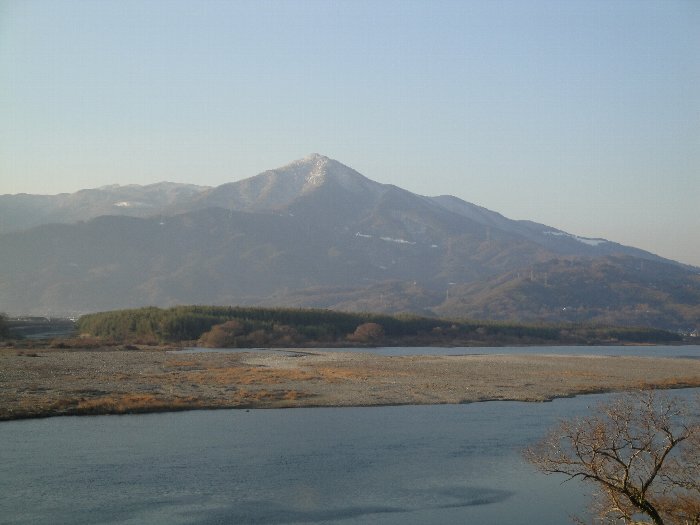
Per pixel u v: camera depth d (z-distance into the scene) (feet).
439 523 109.60
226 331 581.94
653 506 86.74
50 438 159.63
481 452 155.74
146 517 108.17
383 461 146.41
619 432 83.82
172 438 162.61
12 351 417.49
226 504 115.75
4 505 111.55
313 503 117.70
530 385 281.13
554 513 114.32
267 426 180.75
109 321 634.84
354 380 284.61
